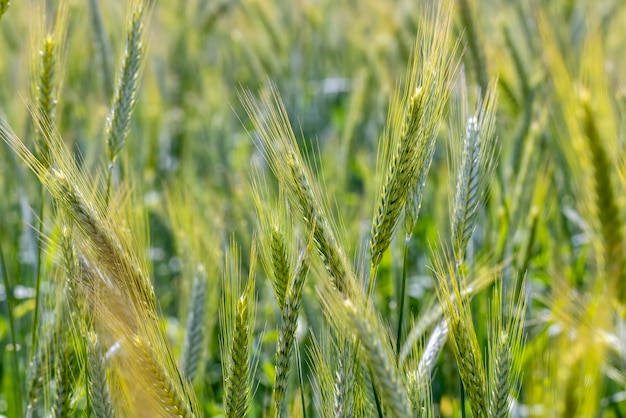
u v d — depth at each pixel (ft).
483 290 3.49
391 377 2.60
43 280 3.76
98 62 4.39
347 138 5.07
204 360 3.53
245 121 6.62
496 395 2.76
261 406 3.70
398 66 5.38
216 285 3.63
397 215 2.77
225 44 7.36
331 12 7.70
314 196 2.80
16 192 4.41
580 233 4.59
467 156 2.91
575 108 2.89
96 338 2.77
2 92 5.27
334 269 2.74
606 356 2.79
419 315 3.75
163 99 6.30
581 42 4.88
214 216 4.14
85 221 2.74
